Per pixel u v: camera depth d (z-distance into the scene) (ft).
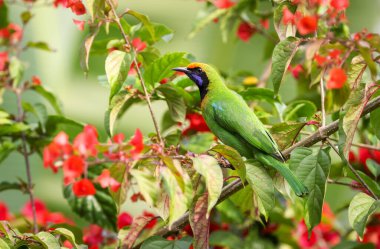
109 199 37.83
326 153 29.45
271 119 42.65
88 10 28.63
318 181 29.07
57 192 47.21
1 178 45.65
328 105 32.27
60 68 48.70
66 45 49.03
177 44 50.90
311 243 42.60
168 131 38.81
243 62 51.21
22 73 39.06
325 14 30.96
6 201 46.80
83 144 24.72
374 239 41.70
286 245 43.21
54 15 49.08
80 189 24.84
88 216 37.91
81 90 48.75
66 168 24.49
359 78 30.89
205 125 39.52
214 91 35.53
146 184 24.35
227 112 34.37
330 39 28.25
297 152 29.50
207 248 28.27
